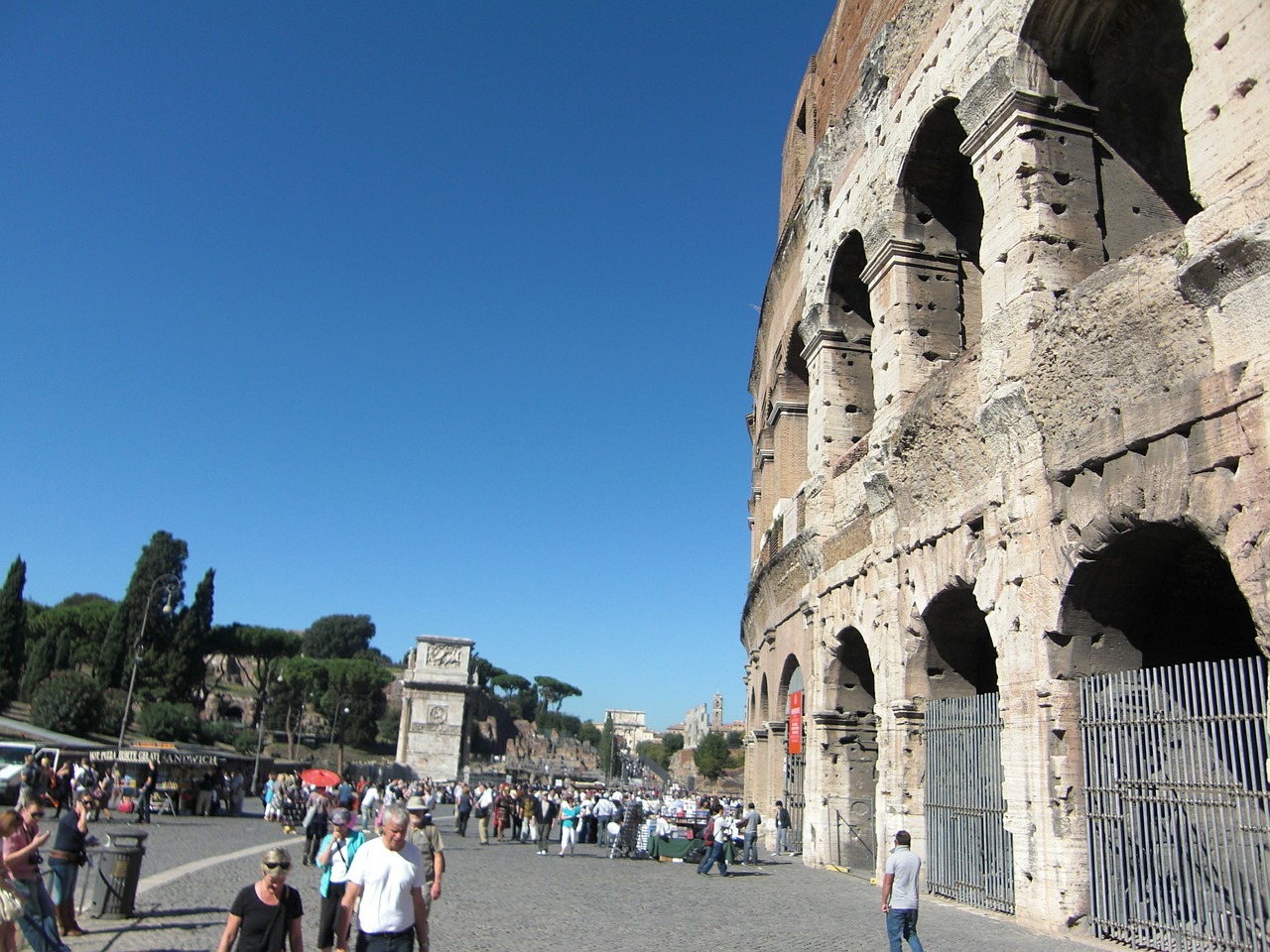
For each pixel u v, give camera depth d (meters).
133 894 17.83
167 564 112.00
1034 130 20.52
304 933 17.80
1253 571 13.29
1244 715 13.69
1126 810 15.90
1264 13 14.26
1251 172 14.12
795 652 34.75
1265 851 13.09
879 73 28.47
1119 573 17.00
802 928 17.48
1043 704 17.58
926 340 25.95
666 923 18.06
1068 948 15.18
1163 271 15.39
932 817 22.00
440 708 119.88
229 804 55.53
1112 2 20.08
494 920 18.02
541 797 39.00
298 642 136.75
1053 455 17.83
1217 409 14.04
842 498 29.11
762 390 46.19
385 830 9.76
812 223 34.53
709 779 182.88
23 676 103.38
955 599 22.20
